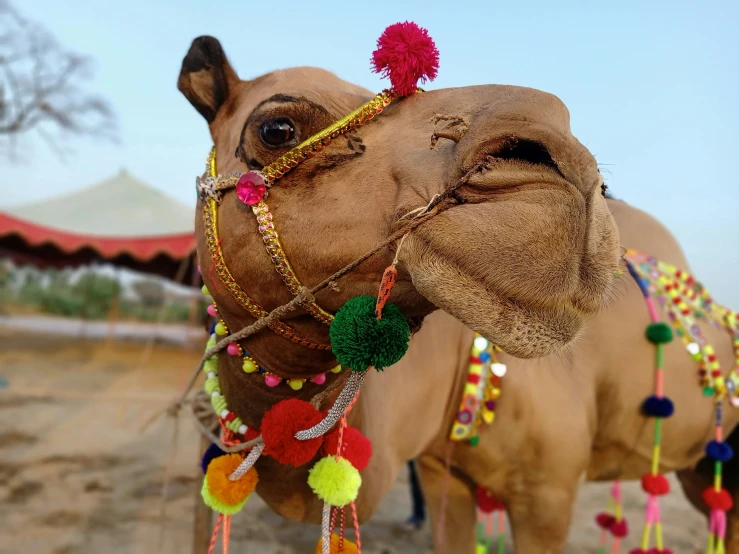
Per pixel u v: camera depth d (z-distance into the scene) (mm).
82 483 5520
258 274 1485
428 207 1185
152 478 5754
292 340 1546
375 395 2053
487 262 1097
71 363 14188
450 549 3098
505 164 1137
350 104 1501
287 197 1435
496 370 2461
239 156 1551
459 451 2697
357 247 1352
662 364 2873
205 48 1830
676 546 4797
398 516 5391
